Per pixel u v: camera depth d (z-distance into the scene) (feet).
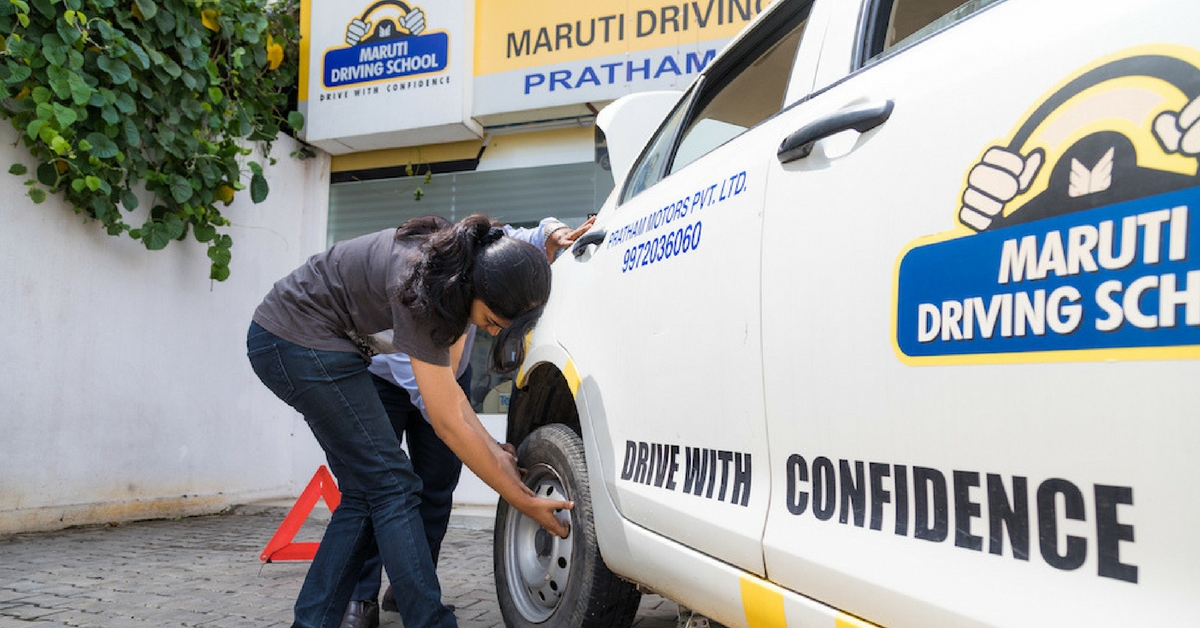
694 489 5.93
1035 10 3.92
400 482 7.43
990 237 3.75
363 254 7.48
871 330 4.37
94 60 17.31
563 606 7.64
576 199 20.94
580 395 7.72
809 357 4.81
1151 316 3.09
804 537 4.74
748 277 5.45
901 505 4.14
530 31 20.07
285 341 7.39
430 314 6.62
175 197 18.60
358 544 7.55
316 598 7.41
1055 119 3.54
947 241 3.96
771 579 5.06
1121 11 3.43
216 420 20.59
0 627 9.73
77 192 17.13
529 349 8.96
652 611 10.85
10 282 16.51
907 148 4.28
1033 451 3.49
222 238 19.70
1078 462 3.31
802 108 5.52
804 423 4.83
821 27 5.89
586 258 8.44
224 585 12.13
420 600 7.08
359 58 21.44
